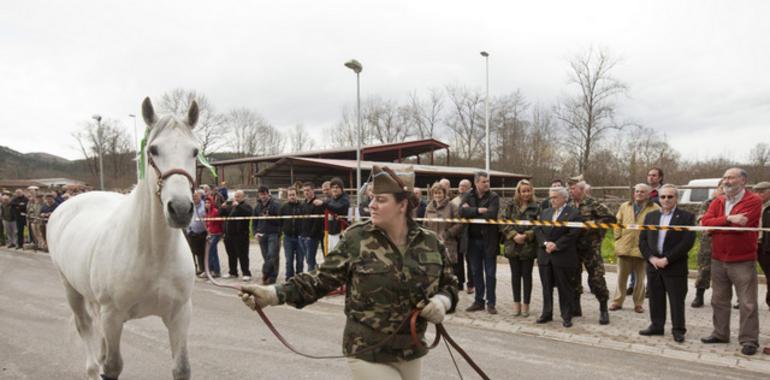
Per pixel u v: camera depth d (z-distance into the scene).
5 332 5.80
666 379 4.31
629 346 5.26
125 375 4.46
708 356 4.91
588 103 42.56
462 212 6.86
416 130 59.97
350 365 2.32
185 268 3.38
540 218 6.40
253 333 5.79
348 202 8.48
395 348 2.27
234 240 9.62
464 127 53.28
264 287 2.36
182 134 3.13
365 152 34.16
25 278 9.72
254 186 31.17
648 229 5.49
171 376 4.45
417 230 2.38
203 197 10.06
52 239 4.62
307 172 31.48
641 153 40.03
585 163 41.06
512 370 4.56
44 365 4.70
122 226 3.33
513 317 6.54
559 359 4.86
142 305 3.34
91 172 63.59
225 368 4.60
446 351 5.11
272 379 4.33
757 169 31.11
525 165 43.25
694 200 15.62
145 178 3.17
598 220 6.42
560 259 5.91
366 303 2.27
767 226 6.36
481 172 6.90
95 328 4.59
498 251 6.73
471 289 7.95
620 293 6.91
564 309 6.00
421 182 31.17
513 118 48.41
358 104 12.74
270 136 71.62
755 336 4.93
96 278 3.41
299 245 8.76
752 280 4.93
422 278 2.29
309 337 5.62
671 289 5.37
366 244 2.31
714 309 5.31
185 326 3.43
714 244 5.19
